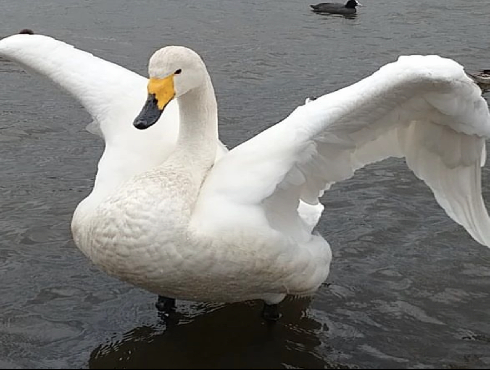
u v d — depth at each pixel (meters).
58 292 1.76
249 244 1.40
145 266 1.38
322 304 1.72
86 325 1.63
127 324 1.64
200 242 1.37
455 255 1.95
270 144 1.46
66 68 1.72
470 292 1.79
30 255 1.91
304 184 1.53
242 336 1.59
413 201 2.22
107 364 1.50
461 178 1.58
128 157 1.56
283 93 3.34
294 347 1.56
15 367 1.48
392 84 1.36
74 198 2.24
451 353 1.56
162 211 1.37
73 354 1.53
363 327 1.64
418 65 1.35
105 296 1.75
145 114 1.47
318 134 1.44
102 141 2.69
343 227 2.07
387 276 1.85
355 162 1.57
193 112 1.54
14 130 2.78
